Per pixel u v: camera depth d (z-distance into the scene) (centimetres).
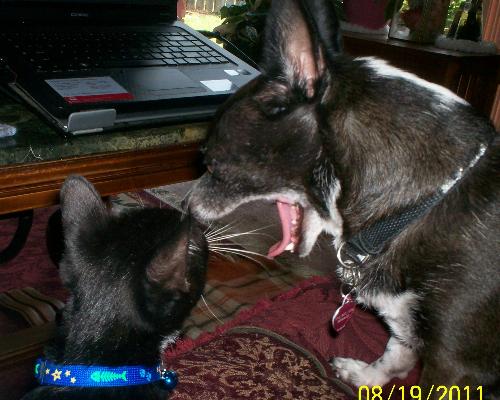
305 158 56
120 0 69
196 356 70
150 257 47
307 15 52
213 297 82
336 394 67
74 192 51
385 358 70
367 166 54
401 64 98
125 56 63
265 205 109
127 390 48
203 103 60
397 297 56
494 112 136
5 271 86
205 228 62
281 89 55
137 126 56
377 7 106
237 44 107
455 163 54
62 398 47
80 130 52
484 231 53
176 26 73
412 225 55
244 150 57
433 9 102
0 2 62
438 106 54
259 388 66
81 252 50
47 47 60
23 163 50
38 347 65
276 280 88
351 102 54
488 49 101
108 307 48
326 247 97
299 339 75
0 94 60
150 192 110
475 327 54
